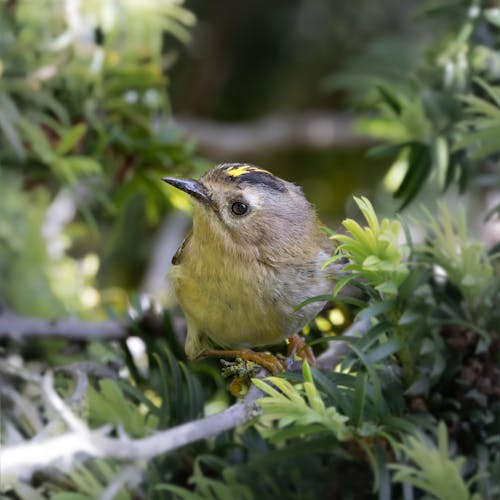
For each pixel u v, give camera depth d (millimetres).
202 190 6793
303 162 12531
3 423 6180
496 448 5516
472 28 7844
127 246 11289
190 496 5293
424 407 5469
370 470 5441
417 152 7531
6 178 9219
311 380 4938
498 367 5625
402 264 5441
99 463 5238
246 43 12273
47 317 9086
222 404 6941
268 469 5453
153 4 8742
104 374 6289
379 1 11977
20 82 7926
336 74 11250
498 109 6465
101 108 8594
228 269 6629
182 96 12461
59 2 8398
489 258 5836
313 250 6832
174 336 6957
